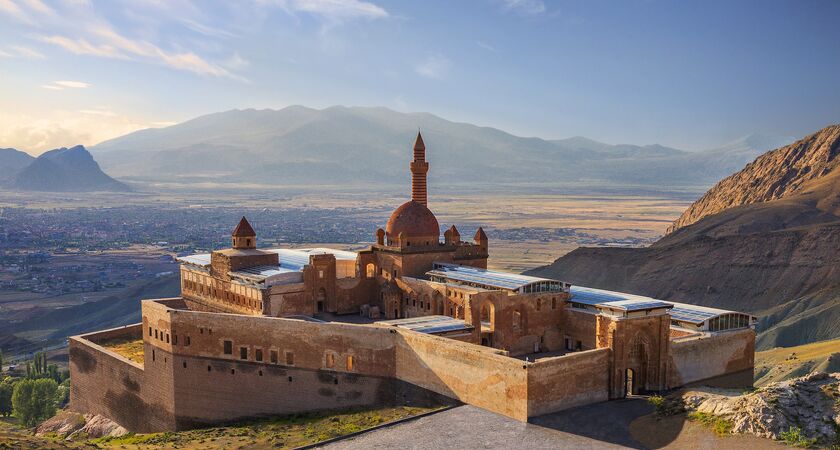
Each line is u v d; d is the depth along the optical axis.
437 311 95.25
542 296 90.06
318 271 102.12
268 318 86.12
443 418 68.31
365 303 105.75
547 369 66.50
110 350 110.75
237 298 103.00
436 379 74.75
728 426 61.41
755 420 60.16
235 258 104.62
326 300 103.25
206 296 111.31
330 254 107.75
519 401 66.00
